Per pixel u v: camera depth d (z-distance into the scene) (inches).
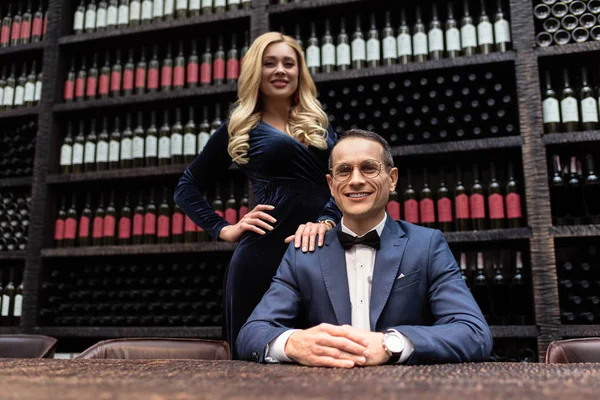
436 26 106.8
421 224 101.8
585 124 97.7
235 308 69.2
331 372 29.4
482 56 101.0
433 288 50.2
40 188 119.0
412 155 102.9
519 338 98.4
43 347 67.4
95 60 125.3
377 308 49.5
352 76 107.0
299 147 70.6
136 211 115.8
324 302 51.3
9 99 130.4
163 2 122.0
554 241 99.5
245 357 45.1
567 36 101.0
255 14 113.3
